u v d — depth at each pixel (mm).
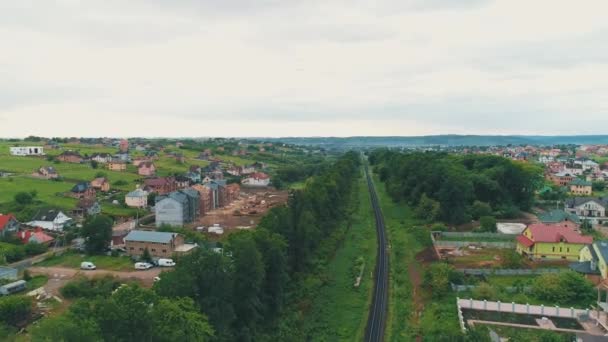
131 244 99438
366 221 132375
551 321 62031
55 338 38656
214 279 57656
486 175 142375
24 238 105938
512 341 54656
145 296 46844
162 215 131625
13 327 61812
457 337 53250
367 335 62812
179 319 46344
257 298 64000
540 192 168125
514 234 108250
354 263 93812
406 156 195375
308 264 88938
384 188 196625
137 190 155750
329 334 63438
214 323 55188
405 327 64812
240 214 151250
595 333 57938
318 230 97562
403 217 135125
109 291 76062
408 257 97500
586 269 75125
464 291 74062
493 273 82312
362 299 75625
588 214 135375
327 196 122188
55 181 173375
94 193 161250
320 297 76562
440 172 138750
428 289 76562
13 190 151125
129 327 41656
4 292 74375
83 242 105188
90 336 38406
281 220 84500
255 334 61625
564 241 89688
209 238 115750
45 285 80625
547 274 74188
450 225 120562
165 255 97500
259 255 63125
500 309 66375
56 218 120250
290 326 65125
